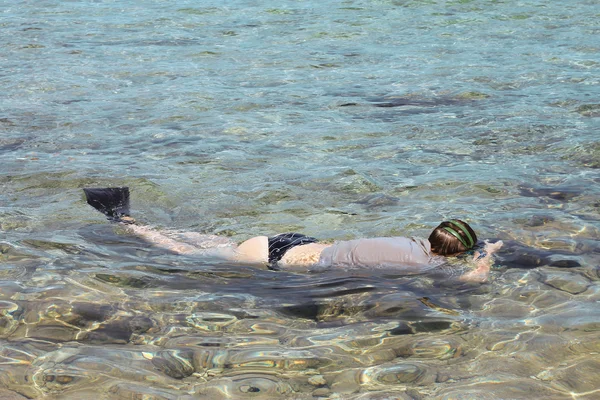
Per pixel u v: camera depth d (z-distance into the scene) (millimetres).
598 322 3998
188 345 3797
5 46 12227
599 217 5629
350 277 4676
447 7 15500
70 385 3395
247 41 12781
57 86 9906
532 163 6977
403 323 4043
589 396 3309
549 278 4598
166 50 12109
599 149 7281
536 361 3619
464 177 6633
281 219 5805
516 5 15594
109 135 7957
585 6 15312
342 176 6727
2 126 8188
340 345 3807
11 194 6203
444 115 8641
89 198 6012
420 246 4867
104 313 4141
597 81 9875
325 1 16344
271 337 3893
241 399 3312
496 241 5188
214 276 4707
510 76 10297
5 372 3492
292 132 8078
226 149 7520
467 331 3943
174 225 5668
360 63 11258
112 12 15352
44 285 4480
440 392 3357
